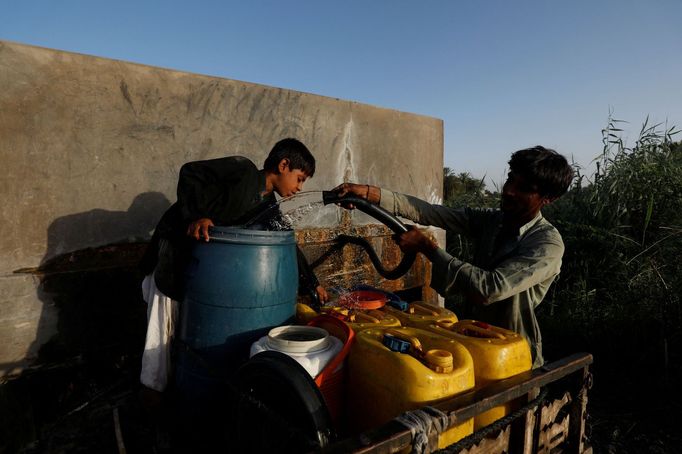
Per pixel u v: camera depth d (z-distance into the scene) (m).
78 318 2.28
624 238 4.47
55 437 2.10
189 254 1.84
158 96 2.46
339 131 3.26
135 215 2.43
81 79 2.22
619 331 3.88
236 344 1.74
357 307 2.04
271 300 1.78
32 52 2.09
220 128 2.69
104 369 2.39
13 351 2.11
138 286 2.47
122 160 2.37
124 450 1.90
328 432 1.26
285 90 2.96
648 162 4.94
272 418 1.28
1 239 2.06
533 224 1.92
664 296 3.66
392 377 1.41
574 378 1.75
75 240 2.26
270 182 2.13
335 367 1.54
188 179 1.82
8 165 2.06
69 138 2.21
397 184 3.69
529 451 1.47
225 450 1.59
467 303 2.14
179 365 1.84
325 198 2.14
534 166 1.75
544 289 1.91
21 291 2.12
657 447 2.67
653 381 3.43
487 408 1.30
